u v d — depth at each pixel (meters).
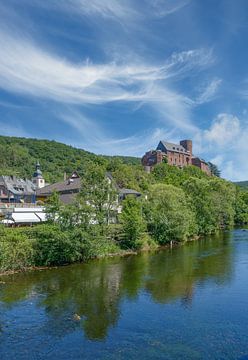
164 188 95.44
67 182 100.44
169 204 80.94
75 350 23.70
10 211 67.25
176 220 77.19
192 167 188.62
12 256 47.84
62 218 56.34
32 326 27.77
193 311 31.08
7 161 196.50
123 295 36.03
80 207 60.59
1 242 47.44
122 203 80.25
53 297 35.34
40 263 51.03
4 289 38.38
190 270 47.88
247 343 24.62
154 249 69.50
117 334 26.20
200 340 25.12
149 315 30.16
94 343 24.75
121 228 68.50
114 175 120.38
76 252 53.53
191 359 22.33
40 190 106.12
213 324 28.05
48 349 23.86
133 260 56.47
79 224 57.34
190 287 38.97
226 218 122.44
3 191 112.94
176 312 30.88
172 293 36.69
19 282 41.47
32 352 23.44
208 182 127.06
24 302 33.69
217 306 32.41
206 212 98.81
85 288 38.75
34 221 65.88
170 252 65.06
